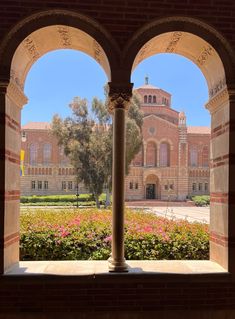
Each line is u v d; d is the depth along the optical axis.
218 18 4.93
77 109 37.16
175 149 60.22
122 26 4.87
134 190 58.16
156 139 59.81
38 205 43.88
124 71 4.88
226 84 4.88
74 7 4.80
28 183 59.38
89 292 4.69
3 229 4.62
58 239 6.57
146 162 59.56
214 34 4.92
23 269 4.89
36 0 4.75
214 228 5.40
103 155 35.53
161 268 5.02
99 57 5.42
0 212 4.61
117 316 4.70
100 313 4.68
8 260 4.86
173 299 4.75
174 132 60.44
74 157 36.00
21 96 5.29
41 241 6.57
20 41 4.72
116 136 4.90
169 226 7.65
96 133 36.22
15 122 5.16
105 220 8.66
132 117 37.38
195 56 5.54
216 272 4.82
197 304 4.77
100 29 4.85
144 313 4.72
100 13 4.85
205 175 61.72
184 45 5.32
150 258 6.41
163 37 5.05
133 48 4.89
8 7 4.72
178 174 59.78
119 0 4.88
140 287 4.73
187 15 4.88
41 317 4.63
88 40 5.04
